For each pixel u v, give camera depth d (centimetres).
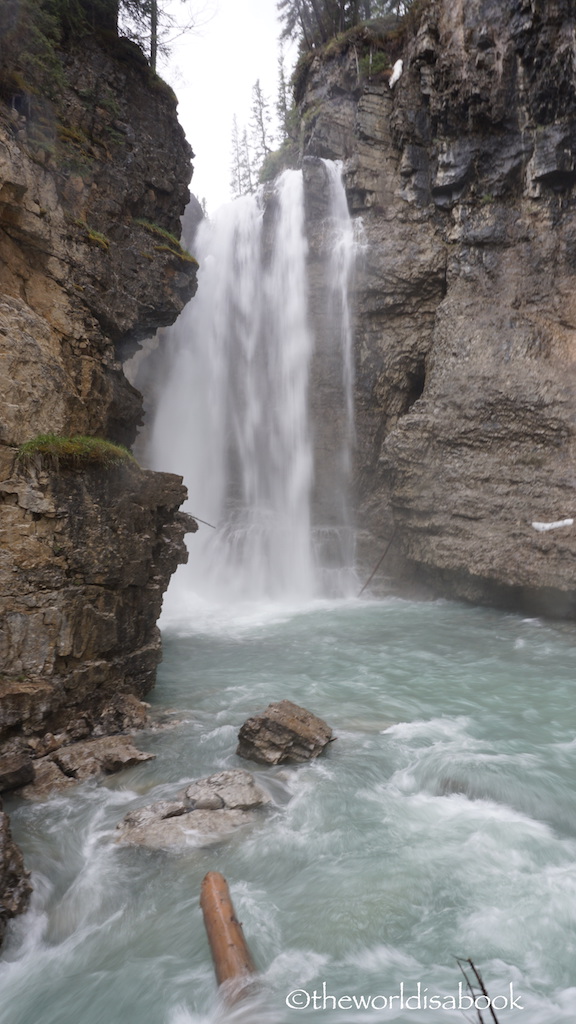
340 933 586
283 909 619
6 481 898
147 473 1109
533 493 1900
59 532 949
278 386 2586
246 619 1958
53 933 617
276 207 2619
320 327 2503
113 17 1460
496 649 1583
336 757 938
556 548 1800
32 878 674
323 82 2705
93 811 793
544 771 884
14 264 1089
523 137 2081
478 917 605
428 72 2220
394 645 1623
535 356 2011
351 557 2423
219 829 742
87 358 1196
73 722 961
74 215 1238
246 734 930
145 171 1462
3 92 1098
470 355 2109
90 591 994
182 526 1249
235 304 2684
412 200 2328
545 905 618
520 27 2006
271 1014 498
